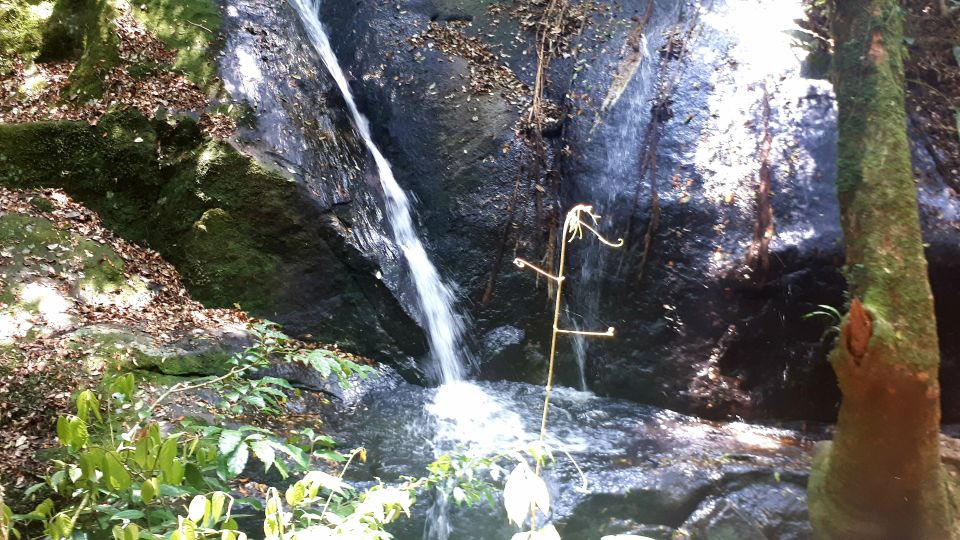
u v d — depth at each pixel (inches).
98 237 207.2
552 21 260.7
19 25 237.5
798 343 199.6
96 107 220.1
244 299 205.8
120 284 198.4
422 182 236.1
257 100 221.8
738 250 200.5
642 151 219.3
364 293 210.7
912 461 121.3
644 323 207.5
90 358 167.0
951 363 205.2
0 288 179.9
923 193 209.2
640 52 241.8
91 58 226.4
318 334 206.2
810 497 137.6
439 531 148.2
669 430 190.4
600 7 261.0
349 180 223.5
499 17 264.2
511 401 200.8
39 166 212.8
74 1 242.5
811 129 214.1
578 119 235.3
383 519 88.6
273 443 92.6
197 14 233.0
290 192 208.7
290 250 208.2
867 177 126.8
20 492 131.0
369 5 269.1
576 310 217.6
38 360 163.3
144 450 84.3
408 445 170.4
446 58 253.1
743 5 248.8
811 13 239.1
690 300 203.0
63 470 89.6
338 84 250.2
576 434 183.0
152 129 216.2
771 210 202.8
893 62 134.6
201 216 208.2
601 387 211.9
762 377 201.9
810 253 195.6
